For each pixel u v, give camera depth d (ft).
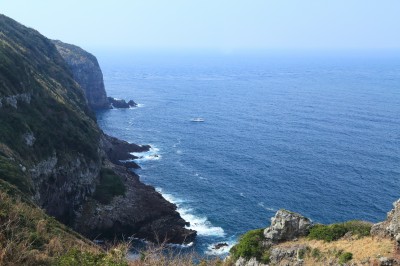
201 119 608.19
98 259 88.58
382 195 307.99
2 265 84.33
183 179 356.79
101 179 311.27
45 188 249.14
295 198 309.22
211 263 131.54
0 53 290.35
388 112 626.23
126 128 557.74
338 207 291.17
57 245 120.47
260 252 118.01
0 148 216.54
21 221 130.41
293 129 528.63
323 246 108.68
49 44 532.32
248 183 342.44
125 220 271.08
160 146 465.06
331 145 447.01
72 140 297.53
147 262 98.07
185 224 273.54
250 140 479.82
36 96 304.09
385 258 92.12
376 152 416.05
